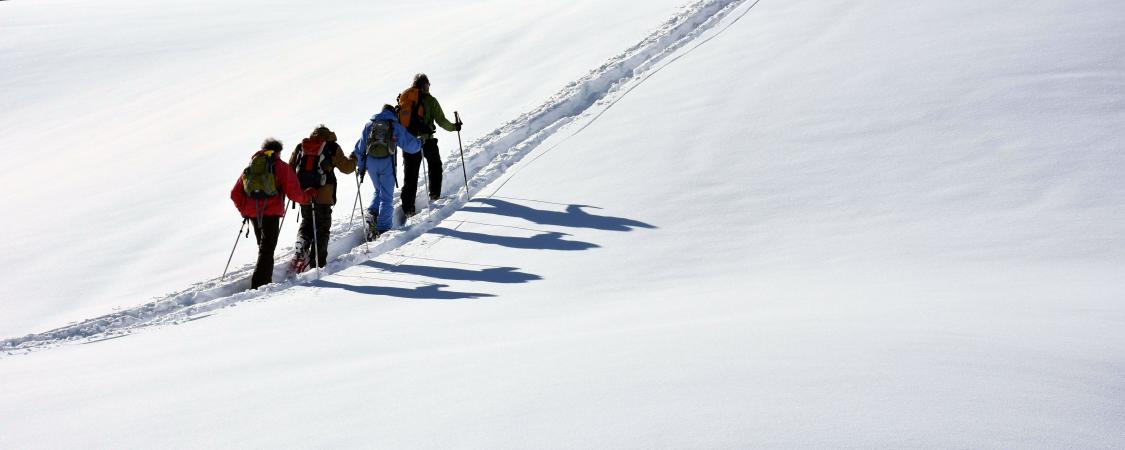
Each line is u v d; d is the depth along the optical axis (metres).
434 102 9.51
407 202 9.50
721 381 2.85
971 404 2.45
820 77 10.44
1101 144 7.95
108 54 25.83
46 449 3.22
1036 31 10.55
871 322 3.92
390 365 4.00
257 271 8.12
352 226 9.49
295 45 24.00
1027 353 3.09
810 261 6.41
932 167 8.01
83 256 10.28
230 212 11.23
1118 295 4.66
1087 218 6.70
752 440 2.23
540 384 3.12
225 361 4.85
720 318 4.43
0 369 5.69
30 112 20.89
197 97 19.38
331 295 7.05
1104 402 2.47
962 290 5.10
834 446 2.15
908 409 2.41
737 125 9.61
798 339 3.49
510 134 11.12
